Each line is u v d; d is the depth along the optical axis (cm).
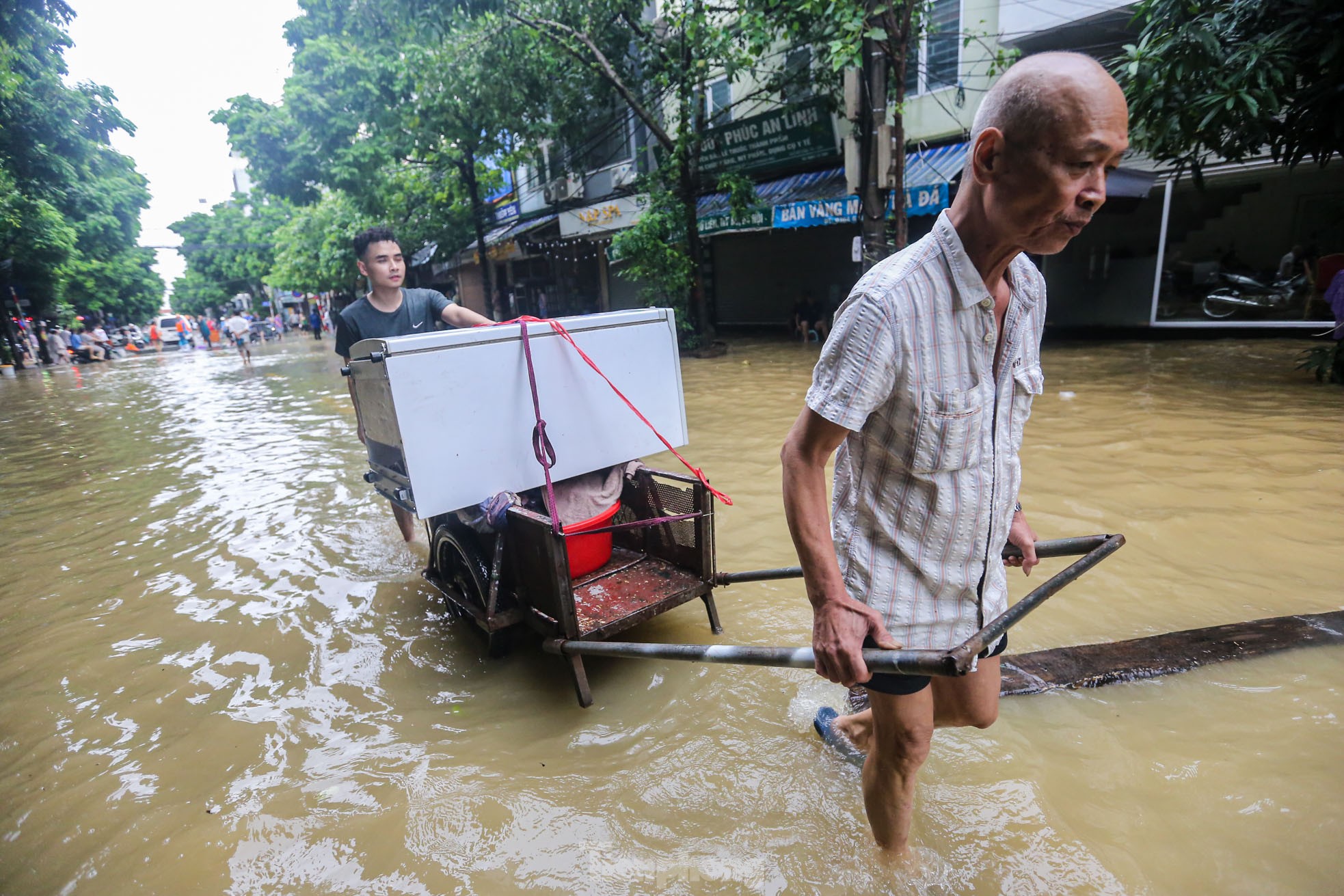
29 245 2109
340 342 403
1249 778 225
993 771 235
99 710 310
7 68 1781
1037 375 164
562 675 316
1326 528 394
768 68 1349
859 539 168
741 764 249
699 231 1337
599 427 334
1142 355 952
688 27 1171
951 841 210
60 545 528
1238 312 1040
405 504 318
